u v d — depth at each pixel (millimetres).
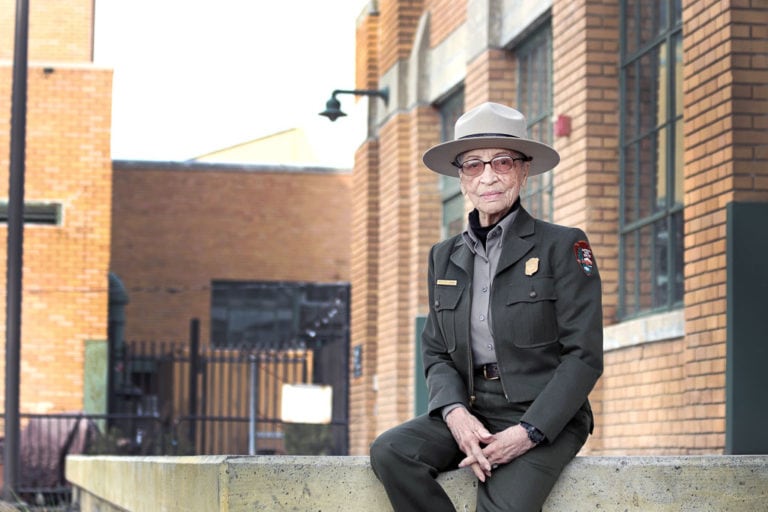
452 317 4820
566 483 4754
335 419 21625
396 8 17938
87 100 22438
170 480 5980
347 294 21734
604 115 11781
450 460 4836
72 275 22125
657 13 11023
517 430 4547
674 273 10578
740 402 8766
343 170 37094
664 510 4750
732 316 8836
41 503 15195
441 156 4941
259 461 4785
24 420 21656
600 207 11703
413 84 17484
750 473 4789
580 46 11922
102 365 22000
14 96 13938
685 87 9680
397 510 4699
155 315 35938
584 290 4664
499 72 14438
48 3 24562
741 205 8922
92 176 22344
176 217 36406
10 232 13820
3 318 21953
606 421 11469
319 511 4785
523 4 13781
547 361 4691
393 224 17781
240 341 36031
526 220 4805
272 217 36781
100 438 19688
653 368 10539
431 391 4809
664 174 10820
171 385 23547
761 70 9039
